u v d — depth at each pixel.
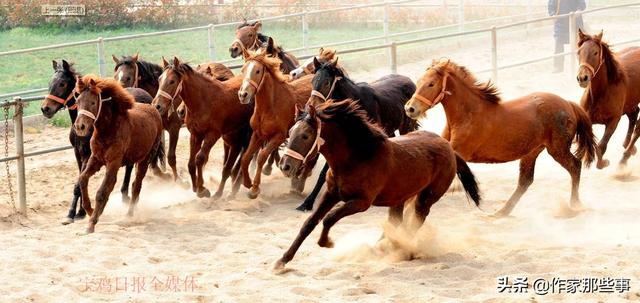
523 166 12.90
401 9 32.56
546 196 13.83
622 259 10.50
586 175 15.08
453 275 10.13
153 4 33.62
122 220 13.32
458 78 12.12
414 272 10.24
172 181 15.72
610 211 12.90
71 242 11.88
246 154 14.33
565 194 13.95
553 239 11.66
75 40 30.91
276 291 9.61
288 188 15.10
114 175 12.69
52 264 10.82
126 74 15.93
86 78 12.35
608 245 11.22
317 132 9.84
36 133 20.02
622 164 14.80
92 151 12.77
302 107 14.41
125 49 29.39
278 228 12.59
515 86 22.95
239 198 14.69
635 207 13.06
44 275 10.35
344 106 9.91
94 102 12.31
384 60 26.33
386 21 27.38
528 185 12.89
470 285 9.76
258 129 14.29
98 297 9.58
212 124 14.55
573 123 12.80
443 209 13.34
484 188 14.52
